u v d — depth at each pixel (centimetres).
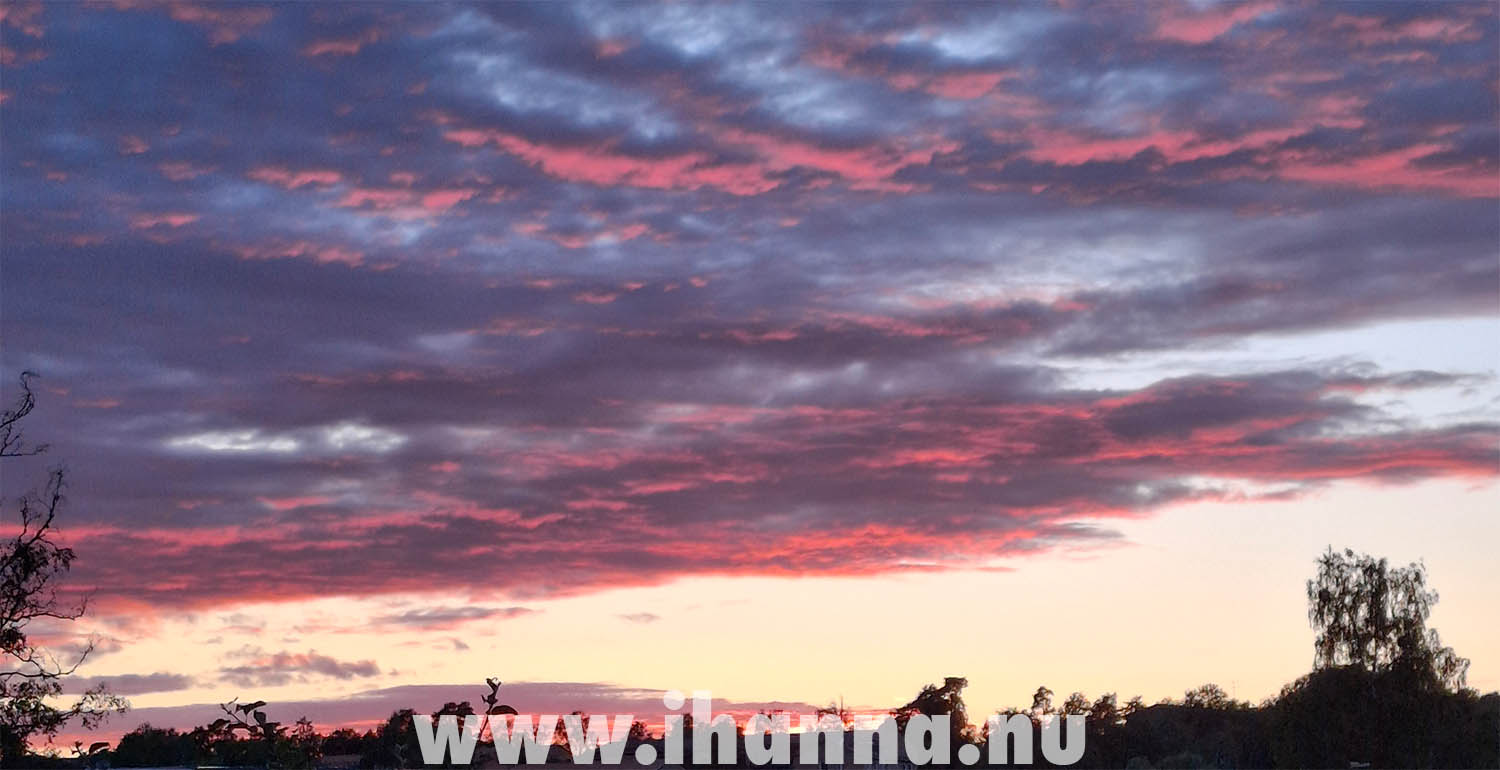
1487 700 12081
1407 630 11619
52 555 4772
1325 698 11531
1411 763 11269
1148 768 15688
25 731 4662
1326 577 11938
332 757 8225
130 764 8938
